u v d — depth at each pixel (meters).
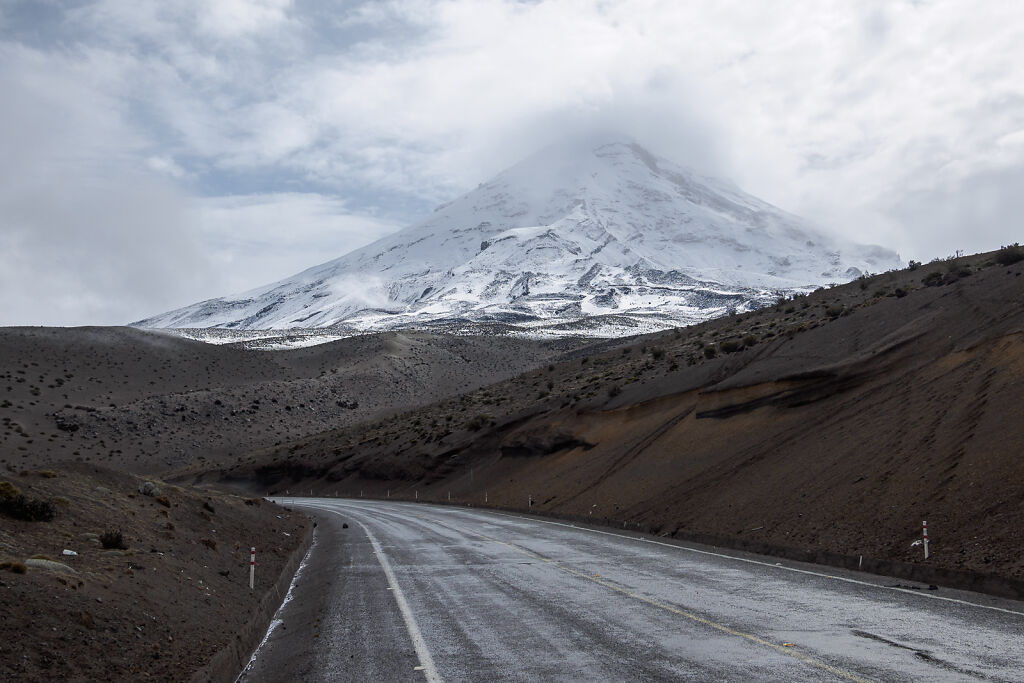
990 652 9.93
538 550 23.92
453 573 19.53
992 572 13.97
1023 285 26.75
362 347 140.88
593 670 9.78
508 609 14.27
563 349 163.50
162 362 115.94
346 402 115.00
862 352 30.67
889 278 55.41
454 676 9.77
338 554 25.00
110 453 83.81
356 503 58.22
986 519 15.81
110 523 16.47
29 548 12.65
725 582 16.38
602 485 36.31
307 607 15.69
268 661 11.24
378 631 12.77
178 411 99.12
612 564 20.02
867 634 11.17
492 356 150.00
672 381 43.66
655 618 12.95
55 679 7.94
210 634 11.24
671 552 21.95
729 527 23.14
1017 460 17.16
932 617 12.16
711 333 65.06
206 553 17.86
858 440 23.97
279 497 74.25
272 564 20.61
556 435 49.31
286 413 107.44
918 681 8.75
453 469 61.12
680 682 9.09
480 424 65.19
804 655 10.11
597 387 55.53
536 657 10.56
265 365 126.12
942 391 23.44
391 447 74.06
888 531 17.67
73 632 9.27
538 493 42.50
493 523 35.31
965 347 25.25
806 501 21.89
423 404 117.38
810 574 16.86
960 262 48.34
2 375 95.62
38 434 83.12
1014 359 21.95
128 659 9.13
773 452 27.47
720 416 34.22
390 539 29.41
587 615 13.41
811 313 53.09
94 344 114.25
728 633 11.59
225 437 96.50
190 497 24.39
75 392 98.25
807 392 30.52
